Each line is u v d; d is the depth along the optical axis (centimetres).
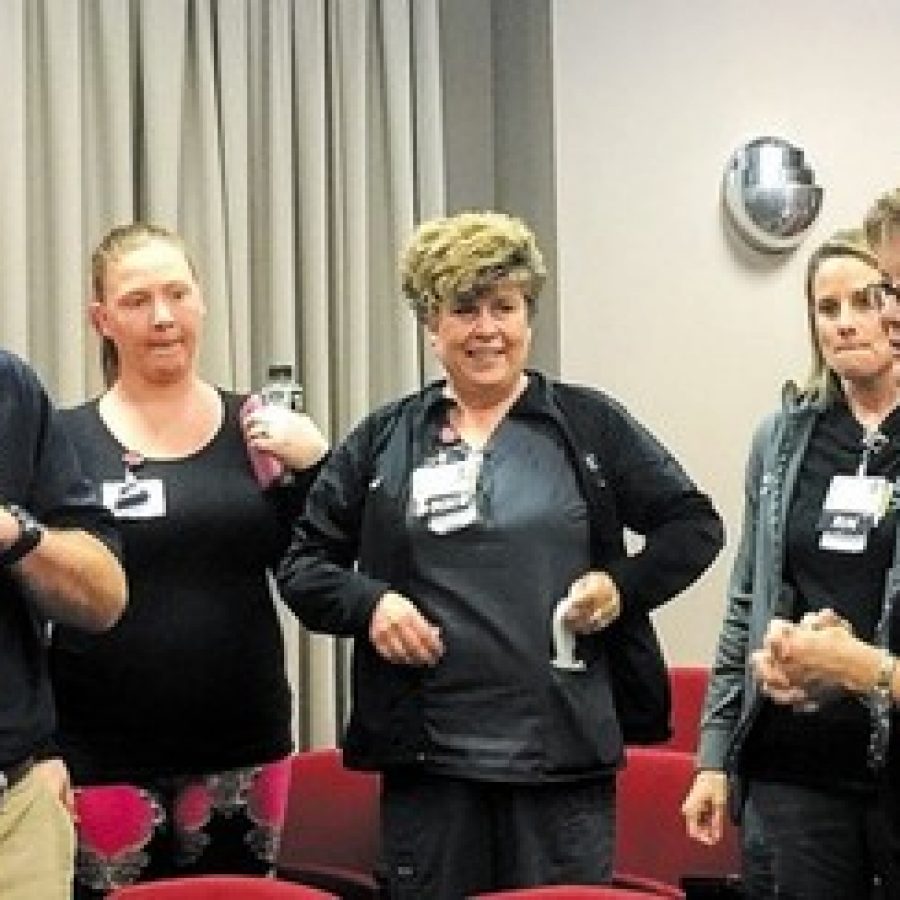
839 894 232
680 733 340
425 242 230
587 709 224
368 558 232
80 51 345
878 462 230
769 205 405
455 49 418
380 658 229
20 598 182
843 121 421
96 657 247
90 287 292
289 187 373
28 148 340
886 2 423
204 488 254
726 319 408
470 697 221
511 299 228
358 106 381
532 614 221
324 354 378
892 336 184
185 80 360
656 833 288
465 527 223
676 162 402
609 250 395
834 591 228
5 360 187
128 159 349
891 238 176
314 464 256
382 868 251
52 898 183
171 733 252
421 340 397
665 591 227
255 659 259
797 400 245
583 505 229
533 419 231
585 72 393
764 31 412
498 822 224
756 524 248
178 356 255
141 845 252
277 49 370
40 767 187
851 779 227
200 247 361
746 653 246
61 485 191
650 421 400
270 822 264
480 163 420
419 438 233
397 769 227
